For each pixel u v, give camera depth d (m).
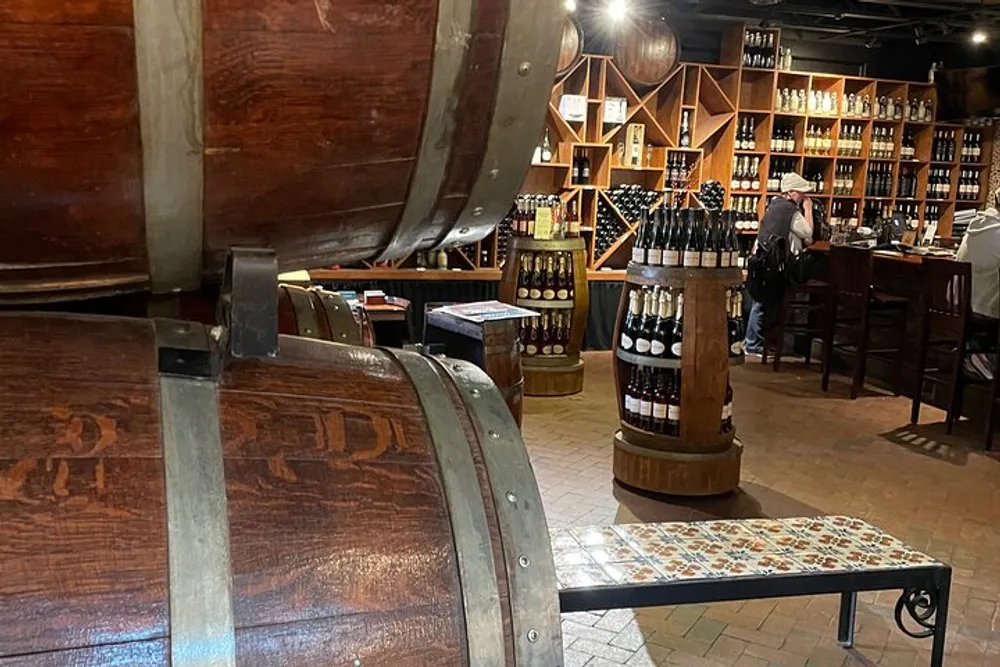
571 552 2.50
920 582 2.51
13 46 0.92
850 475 4.62
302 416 1.03
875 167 9.38
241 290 1.06
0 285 1.12
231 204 1.12
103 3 0.93
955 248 7.79
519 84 1.18
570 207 7.90
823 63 9.67
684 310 3.98
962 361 5.35
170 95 1.00
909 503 4.23
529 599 1.01
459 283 7.58
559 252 6.22
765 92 8.68
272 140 1.08
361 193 1.18
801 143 8.88
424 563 0.97
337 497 0.97
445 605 0.97
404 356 1.25
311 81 1.06
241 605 0.88
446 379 1.19
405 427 1.08
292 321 1.98
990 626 3.07
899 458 4.94
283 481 0.96
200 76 1.01
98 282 1.18
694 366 4.01
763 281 7.12
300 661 0.89
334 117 1.09
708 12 8.25
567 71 7.39
